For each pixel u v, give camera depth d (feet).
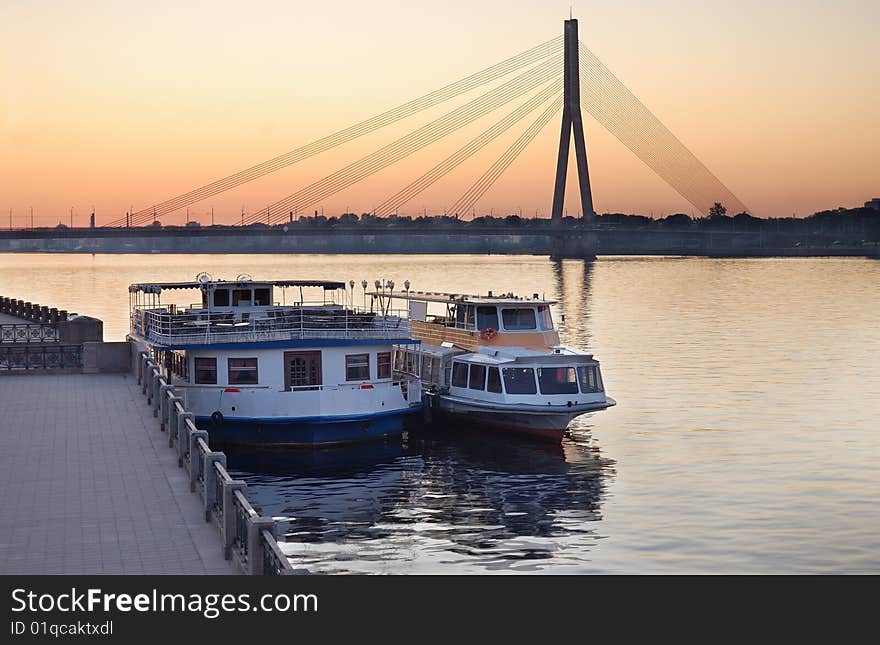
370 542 102.53
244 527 61.21
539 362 148.97
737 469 134.00
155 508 72.69
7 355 144.56
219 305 159.94
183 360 146.00
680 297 554.87
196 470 76.79
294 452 140.46
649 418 172.04
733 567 95.45
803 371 234.58
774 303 499.10
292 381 141.18
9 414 108.06
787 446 148.77
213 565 61.16
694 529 107.24
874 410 179.63
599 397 150.20
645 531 106.52
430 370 167.73
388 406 143.33
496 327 161.99
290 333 140.97
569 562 96.32
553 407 146.00
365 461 138.10
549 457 141.28
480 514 113.09
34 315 215.72
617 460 139.74
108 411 109.91
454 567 94.53
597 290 636.48
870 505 116.16
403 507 115.75
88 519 70.13
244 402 138.72
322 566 94.84
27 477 81.25
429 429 159.74
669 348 287.69
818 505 116.26
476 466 135.85
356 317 145.07
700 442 151.94
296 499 118.93
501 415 150.41
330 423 139.13
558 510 114.52
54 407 112.16
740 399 192.34
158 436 96.89
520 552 99.40
